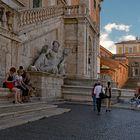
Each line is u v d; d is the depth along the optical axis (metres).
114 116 17.20
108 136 9.78
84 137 9.34
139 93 30.72
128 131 11.21
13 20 19.62
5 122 10.84
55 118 13.96
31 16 24.25
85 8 34.84
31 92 17.38
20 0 29.48
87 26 35.75
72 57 34.66
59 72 27.34
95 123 13.16
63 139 8.84
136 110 23.59
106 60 63.25
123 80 77.25
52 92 24.95
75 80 31.47
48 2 36.16
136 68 92.81
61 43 33.53
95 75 42.38
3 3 18.17
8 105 12.80
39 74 22.42
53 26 30.44
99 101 18.30
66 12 34.78
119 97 33.03
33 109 14.12
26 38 22.81
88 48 36.62
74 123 12.69
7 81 15.67
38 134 9.39
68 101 26.73
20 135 9.01
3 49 18.47
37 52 25.39
